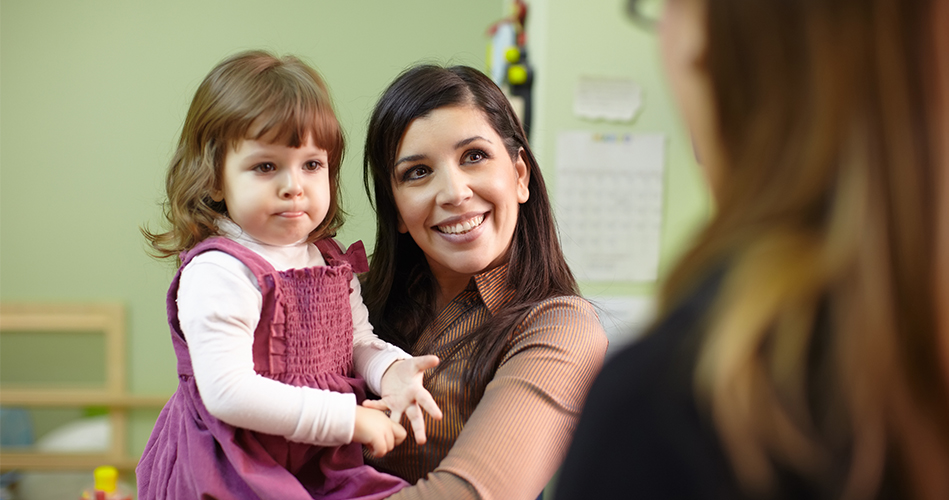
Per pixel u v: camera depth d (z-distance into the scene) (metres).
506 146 1.05
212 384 0.83
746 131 0.38
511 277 1.08
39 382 2.97
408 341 1.13
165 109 2.99
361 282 1.25
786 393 0.34
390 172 1.06
